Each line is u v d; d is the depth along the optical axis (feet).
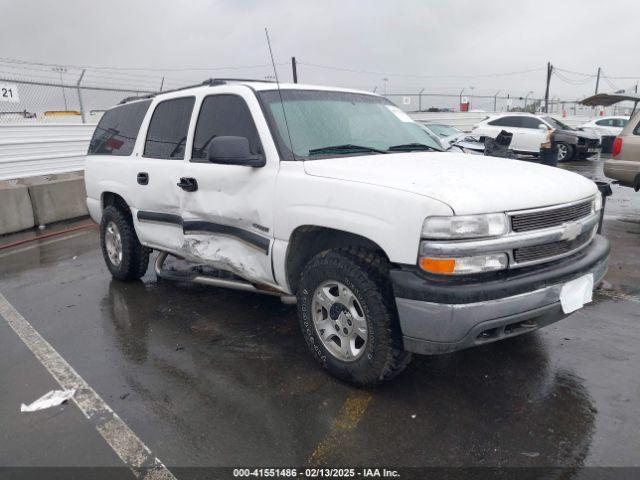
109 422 10.16
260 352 12.85
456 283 9.03
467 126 86.84
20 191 29.09
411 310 9.28
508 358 12.21
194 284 18.34
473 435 9.39
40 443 9.58
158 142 15.71
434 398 10.59
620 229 25.14
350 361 10.76
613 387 10.87
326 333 11.24
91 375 12.04
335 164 11.10
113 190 17.38
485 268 9.16
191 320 15.06
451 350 9.26
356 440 9.35
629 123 26.23
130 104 18.12
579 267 10.16
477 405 10.32
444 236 8.96
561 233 9.93
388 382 11.20
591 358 12.12
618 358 12.10
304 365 12.12
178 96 15.33
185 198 14.10
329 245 11.74
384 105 15.23
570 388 10.87
